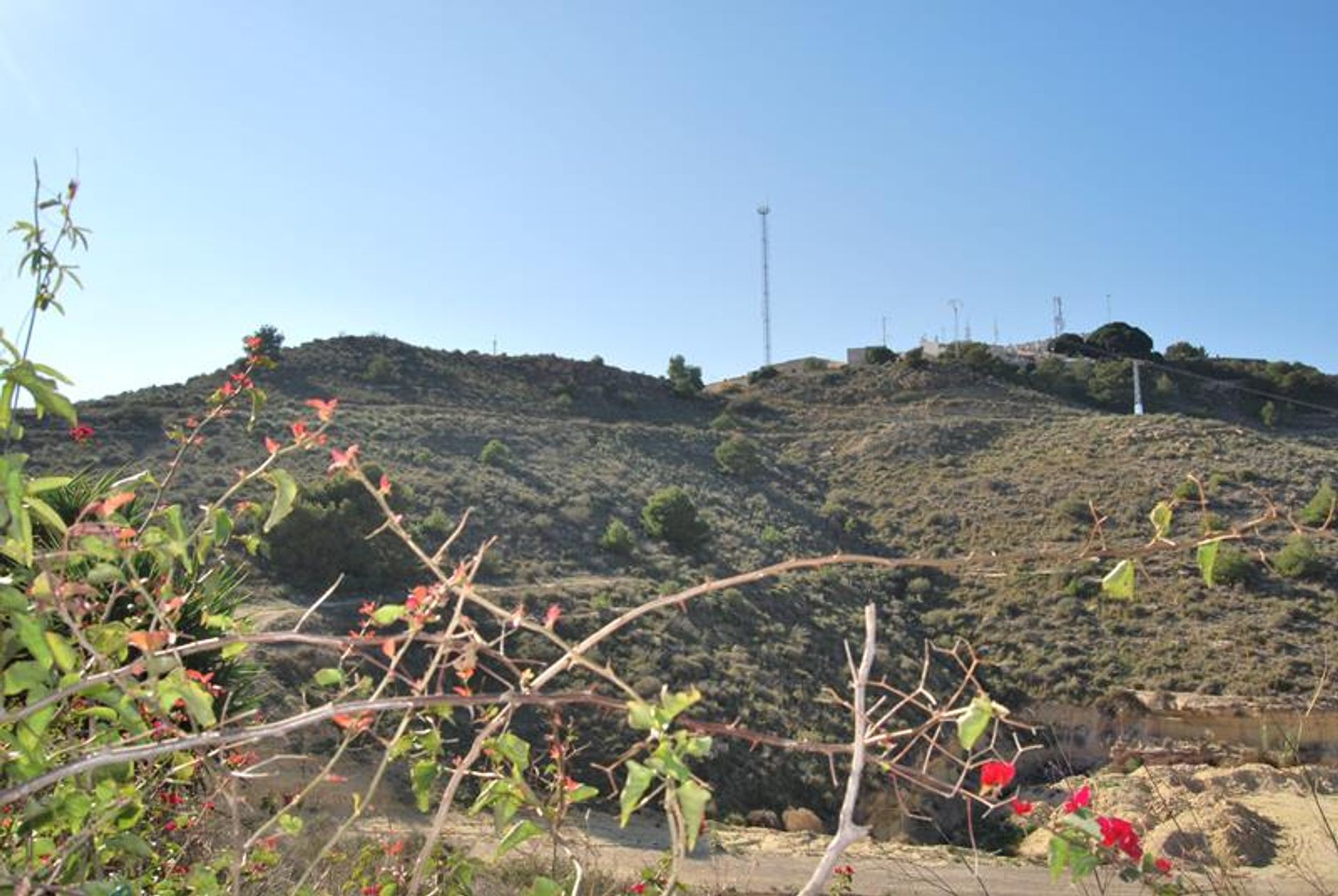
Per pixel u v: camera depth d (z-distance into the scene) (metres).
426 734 2.75
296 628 2.43
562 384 59.97
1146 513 40.22
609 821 14.33
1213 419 62.94
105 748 2.31
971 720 2.03
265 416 41.84
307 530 25.72
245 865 3.16
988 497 45.03
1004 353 76.88
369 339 59.81
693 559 35.91
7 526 2.24
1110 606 31.61
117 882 2.30
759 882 11.94
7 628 2.38
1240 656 27.88
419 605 2.55
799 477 50.06
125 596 3.42
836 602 32.94
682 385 63.72
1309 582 32.19
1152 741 24.64
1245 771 15.67
